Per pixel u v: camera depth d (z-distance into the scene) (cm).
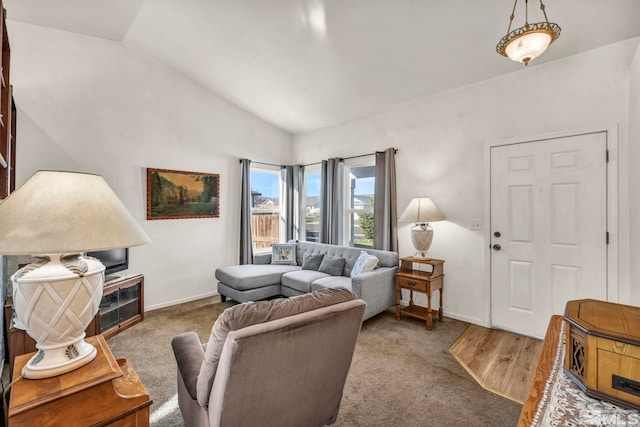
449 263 342
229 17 284
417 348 268
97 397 97
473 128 324
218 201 437
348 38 282
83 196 101
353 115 431
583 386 84
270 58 335
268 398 124
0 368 205
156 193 376
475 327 314
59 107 311
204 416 131
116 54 346
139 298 335
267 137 501
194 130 414
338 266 381
